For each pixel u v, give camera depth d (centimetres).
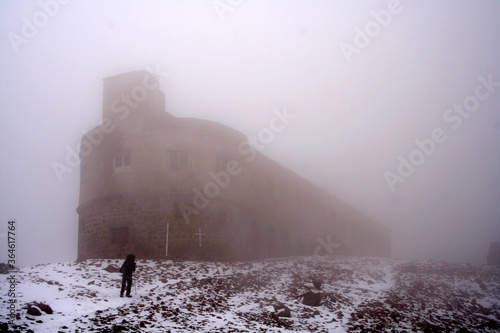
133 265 2089
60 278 2300
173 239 3144
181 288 2297
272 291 2483
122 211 3231
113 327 1603
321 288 2672
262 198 4091
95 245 3281
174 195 3216
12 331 1434
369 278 3188
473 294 2995
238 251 3450
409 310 2439
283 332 1845
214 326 1791
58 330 1510
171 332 1655
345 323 2077
